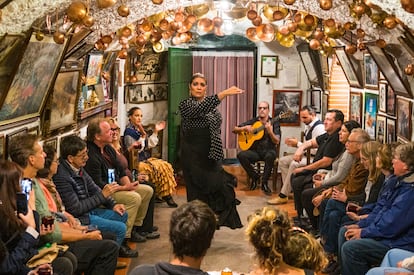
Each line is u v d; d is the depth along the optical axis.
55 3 4.66
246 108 11.16
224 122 11.20
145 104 10.46
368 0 5.17
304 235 3.34
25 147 4.36
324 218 6.05
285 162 9.05
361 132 6.10
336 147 7.20
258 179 9.74
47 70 5.60
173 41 8.46
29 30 4.59
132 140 8.00
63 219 4.86
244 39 10.94
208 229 2.97
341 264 5.21
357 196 5.95
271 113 11.07
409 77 6.37
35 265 4.23
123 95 9.88
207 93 11.09
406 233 4.76
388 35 6.03
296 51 10.90
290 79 10.96
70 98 6.86
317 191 6.90
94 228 5.17
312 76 10.55
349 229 5.11
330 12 6.52
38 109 6.03
